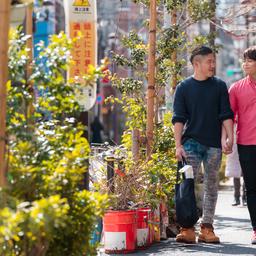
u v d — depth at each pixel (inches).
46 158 271.4
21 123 277.0
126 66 573.3
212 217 448.5
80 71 393.4
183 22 638.5
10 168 263.1
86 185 363.6
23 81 279.1
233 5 787.4
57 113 286.0
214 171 437.7
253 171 438.6
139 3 587.8
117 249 420.8
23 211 232.1
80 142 283.1
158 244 451.8
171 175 460.1
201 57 431.8
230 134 429.7
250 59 434.0
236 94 440.1
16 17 283.7
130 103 528.1
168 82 596.1
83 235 275.4
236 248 432.5
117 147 502.9
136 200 439.8
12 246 260.2
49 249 273.7
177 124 433.4
